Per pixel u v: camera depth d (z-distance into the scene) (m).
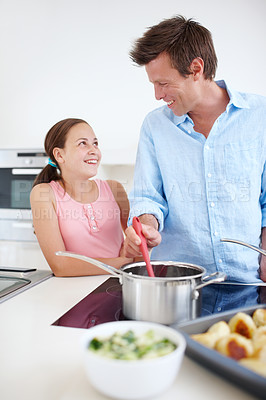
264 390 0.38
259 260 1.13
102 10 2.44
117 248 1.42
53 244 1.20
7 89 2.67
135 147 2.37
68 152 1.35
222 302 0.82
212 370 0.44
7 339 0.59
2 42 2.65
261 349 0.47
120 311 0.73
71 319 0.68
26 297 0.83
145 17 2.36
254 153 1.06
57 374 0.48
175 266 0.79
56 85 2.57
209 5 2.22
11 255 2.27
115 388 0.40
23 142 2.67
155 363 0.38
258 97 1.08
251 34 2.17
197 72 0.94
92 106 2.51
